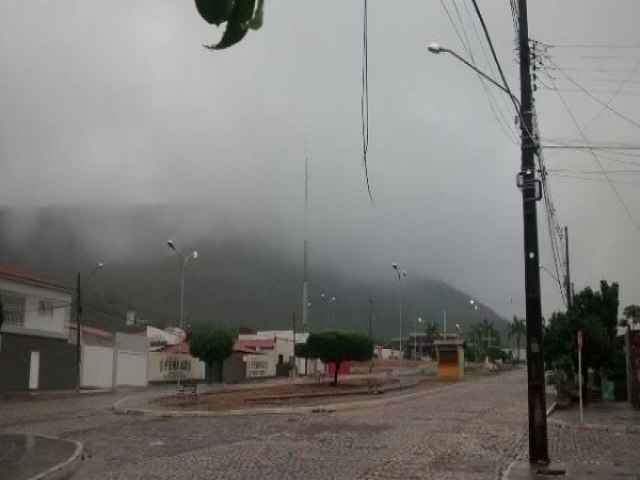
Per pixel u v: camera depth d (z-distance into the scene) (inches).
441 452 656.4
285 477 518.6
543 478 513.0
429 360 5600.4
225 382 2827.3
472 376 2994.6
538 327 599.8
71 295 2097.7
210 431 848.9
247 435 799.7
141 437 786.2
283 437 777.6
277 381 2871.6
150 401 1462.8
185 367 2768.2
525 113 624.4
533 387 594.2
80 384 2009.1
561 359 1405.0
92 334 2559.1
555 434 820.0
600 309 1457.9
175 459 610.9
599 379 1646.2
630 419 997.8
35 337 1908.2
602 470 546.6
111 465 580.4
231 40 59.2
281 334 4453.7
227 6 58.5
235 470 550.0
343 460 604.1
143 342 2471.7
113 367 2272.4
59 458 574.2
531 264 610.9
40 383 1915.6
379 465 576.1
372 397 1517.0
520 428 879.1
